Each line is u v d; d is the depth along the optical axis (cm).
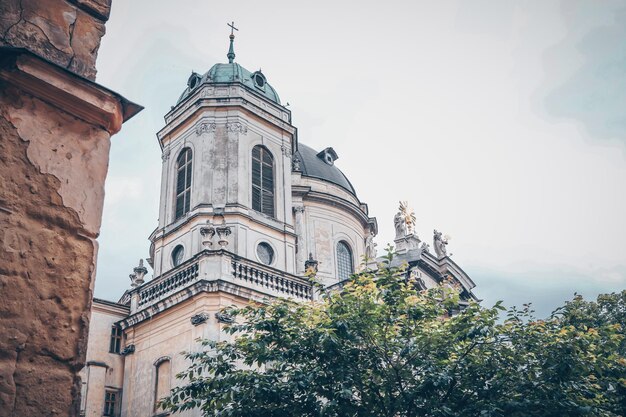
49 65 566
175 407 1608
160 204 3138
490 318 1622
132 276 2944
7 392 473
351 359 1580
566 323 2811
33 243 525
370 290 1684
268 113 3253
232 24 4044
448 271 3994
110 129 619
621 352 2784
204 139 3055
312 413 1509
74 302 536
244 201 2936
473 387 1567
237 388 1570
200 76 3469
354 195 4347
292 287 2750
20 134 545
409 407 1505
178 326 2530
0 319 488
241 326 1689
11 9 592
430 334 1605
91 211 576
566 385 1549
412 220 4169
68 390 509
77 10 645
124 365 2697
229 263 2581
